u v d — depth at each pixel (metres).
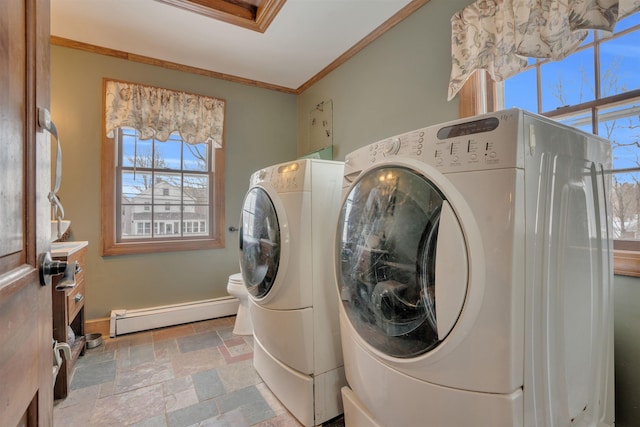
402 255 0.93
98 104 2.58
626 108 1.27
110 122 2.56
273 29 2.37
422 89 2.06
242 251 1.94
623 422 1.20
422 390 0.87
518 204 0.74
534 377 0.80
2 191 0.51
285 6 2.12
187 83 2.96
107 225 2.60
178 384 1.81
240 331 2.56
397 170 0.98
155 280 2.78
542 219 0.82
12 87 0.55
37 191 0.65
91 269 2.54
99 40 2.48
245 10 2.25
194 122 2.91
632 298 1.19
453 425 0.81
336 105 2.91
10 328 0.53
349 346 1.18
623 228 1.28
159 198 2.86
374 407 1.04
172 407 1.59
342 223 1.23
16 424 0.55
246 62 2.89
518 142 0.75
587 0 1.19
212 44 2.57
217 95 3.11
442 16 1.92
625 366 1.20
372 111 2.48
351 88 2.71
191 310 2.82
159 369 1.98
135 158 2.76
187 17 2.21
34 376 0.64
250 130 3.29
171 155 2.92
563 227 0.89
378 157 1.09
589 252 1.02
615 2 1.13
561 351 0.89
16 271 0.55
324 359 1.48
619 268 1.21
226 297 3.05
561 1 1.30
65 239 2.43
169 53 2.71
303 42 2.56
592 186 1.04
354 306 1.14
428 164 0.89
